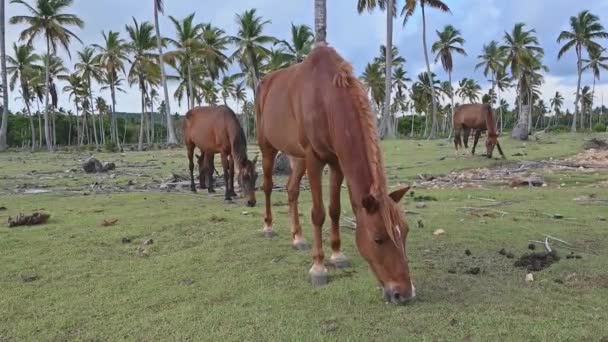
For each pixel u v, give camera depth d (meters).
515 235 5.14
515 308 3.22
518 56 44.44
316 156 3.73
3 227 5.84
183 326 3.08
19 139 62.97
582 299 3.37
